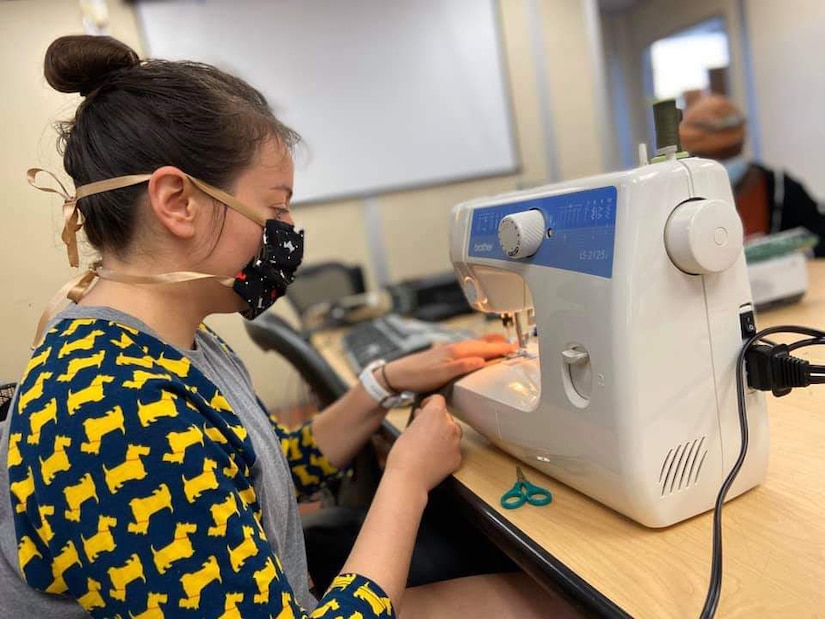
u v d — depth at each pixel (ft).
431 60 11.55
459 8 11.53
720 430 2.01
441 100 11.69
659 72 15.88
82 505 1.60
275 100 10.85
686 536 1.92
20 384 1.82
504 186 12.16
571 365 2.13
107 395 1.66
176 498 1.63
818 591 1.57
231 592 1.63
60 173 2.46
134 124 1.93
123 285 2.03
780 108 14.01
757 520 1.93
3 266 2.86
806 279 4.19
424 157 11.74
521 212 2.35
